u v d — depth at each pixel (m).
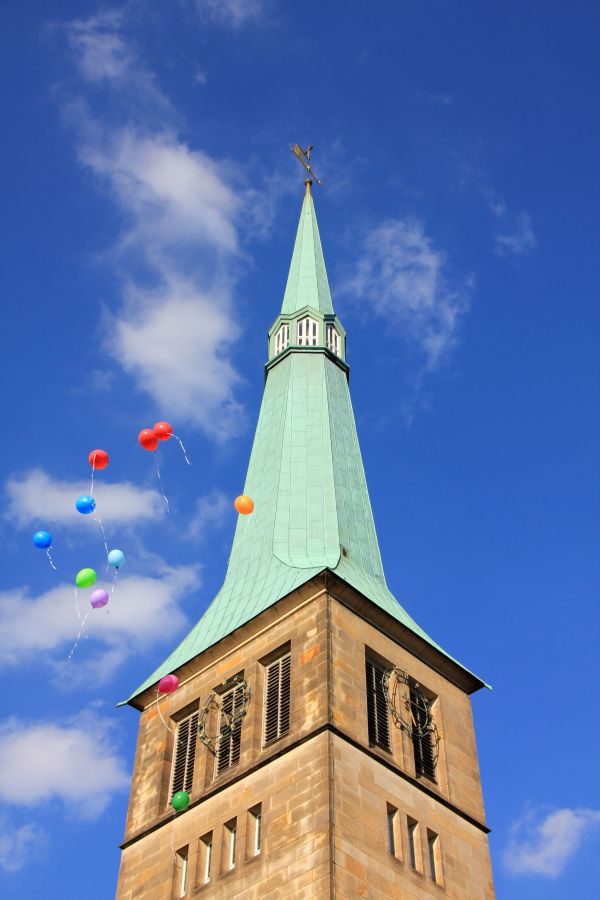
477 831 59.97
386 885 52.88
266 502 71.56
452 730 62.88
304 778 54.78
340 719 56.50
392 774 57.25
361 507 71.50
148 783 62.25
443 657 64.62
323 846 51.78
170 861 57.94
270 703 59.66
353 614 61.66
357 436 76.56
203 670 63.97
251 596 65.56
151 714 65.19
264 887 52.84
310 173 95.00
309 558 66.31
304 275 85.19
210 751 60.50
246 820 55.91
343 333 82.75
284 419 75.56
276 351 81.44
